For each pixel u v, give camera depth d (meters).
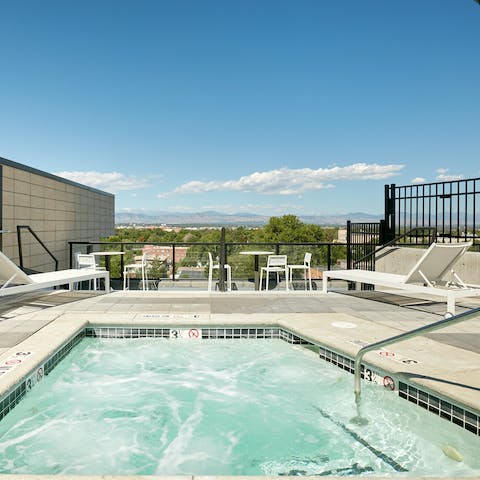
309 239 44.59
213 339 4.42
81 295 6.19
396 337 2.48
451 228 6.61
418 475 2.18
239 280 8.82
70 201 11.37
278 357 4.00
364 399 3.10
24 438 2.59
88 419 2.86
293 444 2.55
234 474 2.26
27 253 8.63
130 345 4.29
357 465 2.31
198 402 3.13
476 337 3.77
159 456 2.41
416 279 5.41
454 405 2.41
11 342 3.49
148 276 8.58
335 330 4.02
